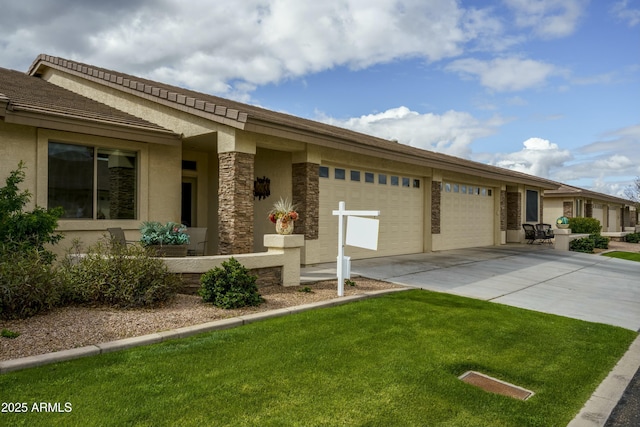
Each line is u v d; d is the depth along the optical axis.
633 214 44.81
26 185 8.56
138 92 10.91
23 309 5.33
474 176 18.34
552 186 23.39
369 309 6.76
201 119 9.91
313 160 11.23
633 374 4.81
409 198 15.05
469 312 6.92
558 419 3.69
